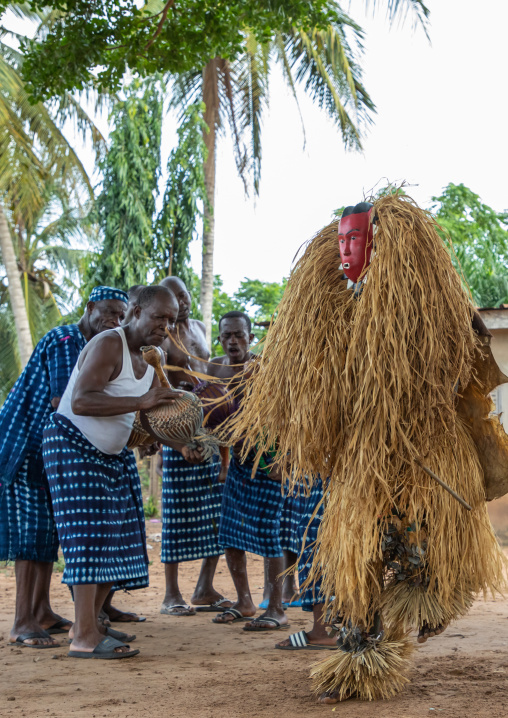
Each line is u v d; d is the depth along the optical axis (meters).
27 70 7.91
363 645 3.12
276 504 4.80
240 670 3.62
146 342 4.14
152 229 15.38
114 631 4.44
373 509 2.94
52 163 15.29
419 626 3.01
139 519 4.51
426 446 2.96
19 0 7.89
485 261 17.39
